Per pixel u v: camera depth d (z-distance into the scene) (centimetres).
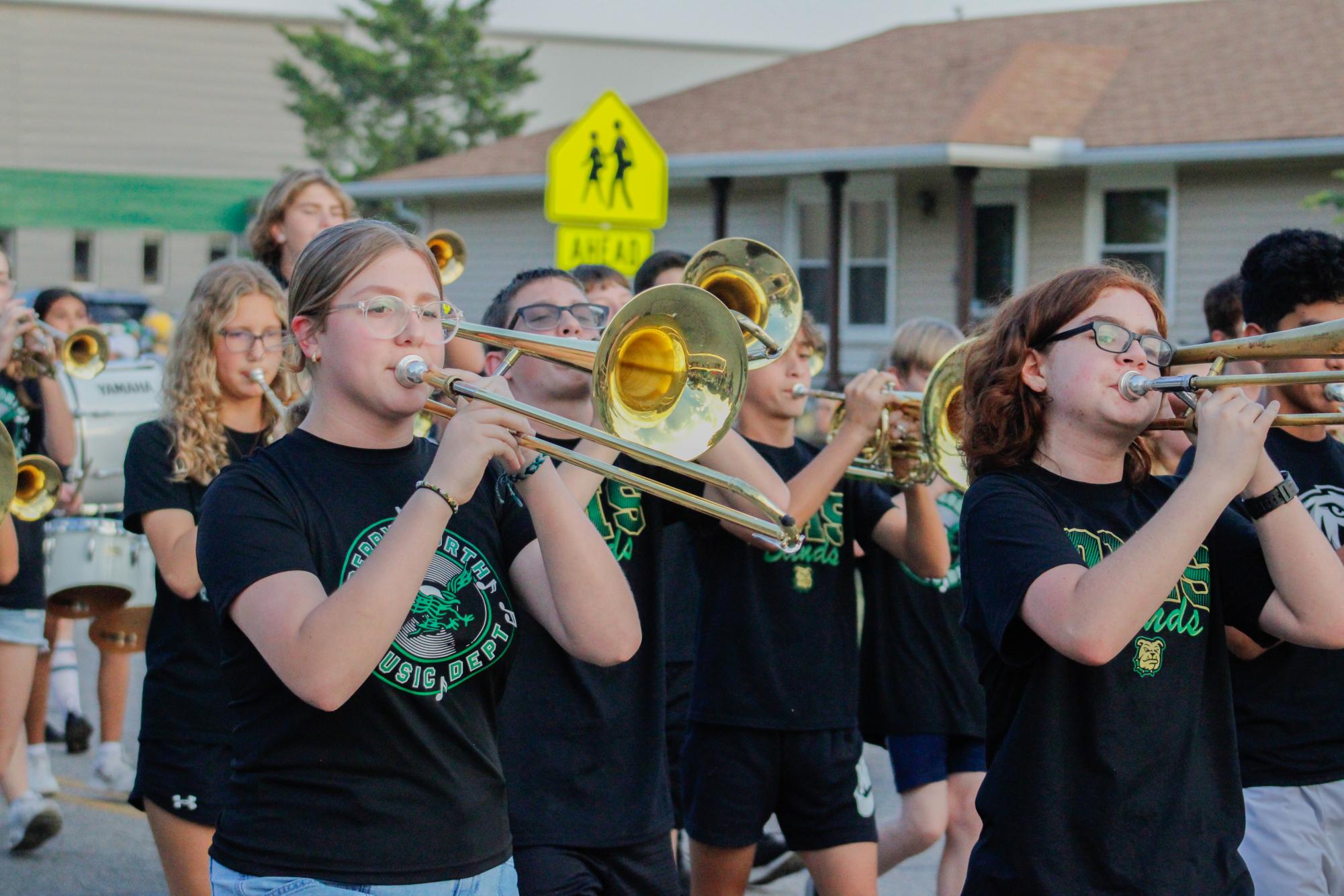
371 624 365
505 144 3334
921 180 2717
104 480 1153
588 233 1273
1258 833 525
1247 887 436
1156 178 2512
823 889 634
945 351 827
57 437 977
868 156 2570
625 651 423
